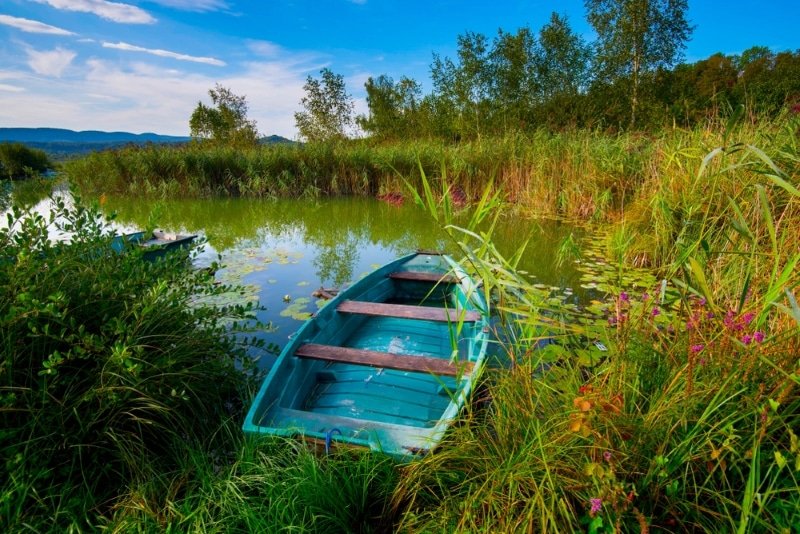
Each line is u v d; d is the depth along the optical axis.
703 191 4.09
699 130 4.74
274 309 3.84
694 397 1.44
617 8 15.42
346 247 6.34
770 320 1.79
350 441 1.79
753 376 1.44
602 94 15.91
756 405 1.32
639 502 1.40
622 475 1.42
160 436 2.06
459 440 1.82
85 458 1.85
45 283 2.03
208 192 11.57
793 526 1.20
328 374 2.71
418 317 3.12
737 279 2.69
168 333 2.31
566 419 1.58
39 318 1.92
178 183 11.28
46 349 1.94
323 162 11.64
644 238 4.74
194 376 2.24
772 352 1.45
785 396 1.32
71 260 2.20
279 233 7.28
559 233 6.43
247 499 1.68
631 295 3.08
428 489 1.75
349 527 1.69
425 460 1.71
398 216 8.52
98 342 1.90
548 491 1.45
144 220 8.38
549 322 2.47
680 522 1.36
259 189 11.23
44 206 8.65
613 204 6.64
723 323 1.49
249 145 16.31
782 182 1.19
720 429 1.33
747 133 4.16
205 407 2.26
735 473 1.42
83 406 1.93
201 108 18.81
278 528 1.57
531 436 1.66
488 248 1.96
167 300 2.32
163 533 1.57
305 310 3.79
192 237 5.46
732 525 1.24
